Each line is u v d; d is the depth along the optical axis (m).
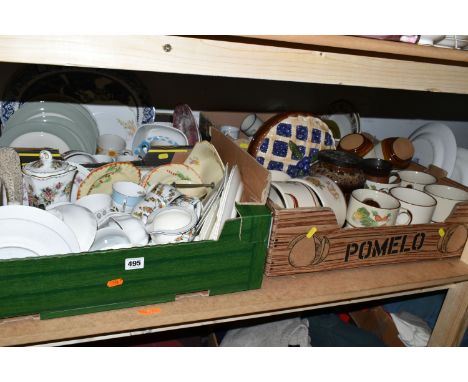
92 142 1.06
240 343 0.98
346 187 0.86
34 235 0.59
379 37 0.63
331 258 0.77
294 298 0.71
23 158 0.82
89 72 1.06
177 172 0.89
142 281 0.63
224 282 0.69
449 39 0.69
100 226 0.70
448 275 0.83
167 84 1.18
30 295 0.57
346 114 1.31
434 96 1.58
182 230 0.67
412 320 1.11
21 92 1.01
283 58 0.62
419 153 1.21
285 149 0.93
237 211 0.67
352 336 1.11
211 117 1.17
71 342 0.64
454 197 0.90
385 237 0.79
